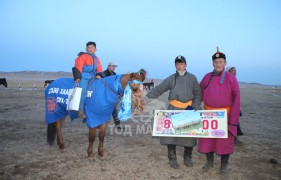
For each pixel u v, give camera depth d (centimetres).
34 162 538
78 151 616
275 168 532
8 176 468
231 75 481
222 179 472
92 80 550
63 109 595
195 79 511
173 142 503
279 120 1099
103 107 523
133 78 500
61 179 459
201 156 602
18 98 1839
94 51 586
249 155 611
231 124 472
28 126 877
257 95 2983
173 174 489
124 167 519
